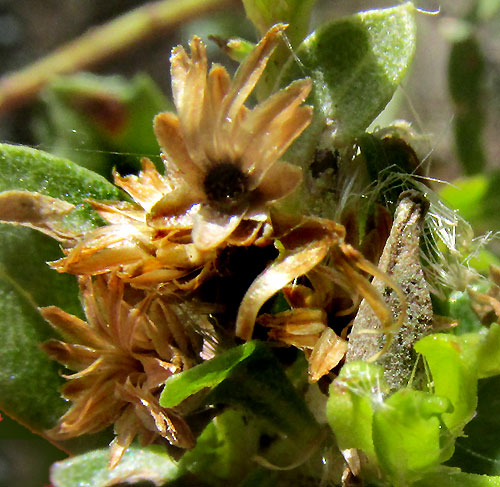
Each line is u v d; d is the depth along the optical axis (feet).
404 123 0.15
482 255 0.17
